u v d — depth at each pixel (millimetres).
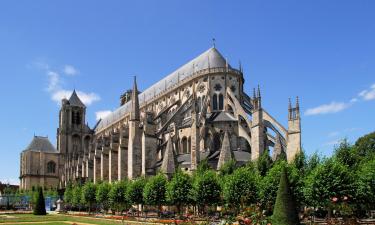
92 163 141375
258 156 77250
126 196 80062
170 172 86375
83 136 196750
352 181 47812
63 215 84750
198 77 112375
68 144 193625
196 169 79312
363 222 49250
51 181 187375
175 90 122562
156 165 99125
